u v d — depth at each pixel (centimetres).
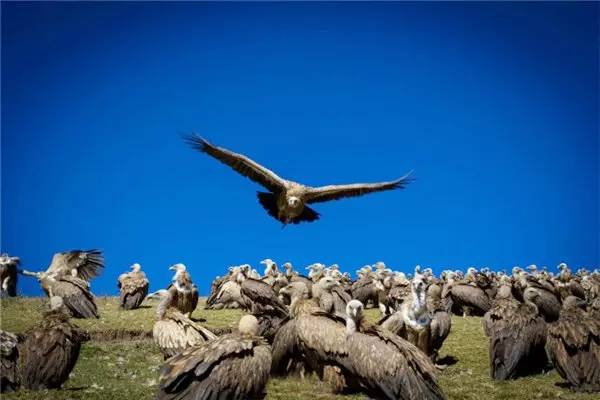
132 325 1703
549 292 1800
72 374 1263
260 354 898
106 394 1093
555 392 1164
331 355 1080
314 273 2103
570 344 1162
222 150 1616
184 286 1725
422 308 1280
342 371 1084
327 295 1320
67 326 1135
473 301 2091
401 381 1005
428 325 1287
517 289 1719
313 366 1130
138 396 1088
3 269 2345
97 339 1605
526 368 1322
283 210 1633
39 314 1811
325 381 1110
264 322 1341
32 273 1888
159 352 1477
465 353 1498
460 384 1230
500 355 1285
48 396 1054
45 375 1098
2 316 1767
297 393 1100
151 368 1335
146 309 2055
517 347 1281
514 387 1206
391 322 1299
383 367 1018
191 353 874
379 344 1038
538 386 1212
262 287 1725
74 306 1817
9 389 1085
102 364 1359
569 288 2247
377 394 1041
